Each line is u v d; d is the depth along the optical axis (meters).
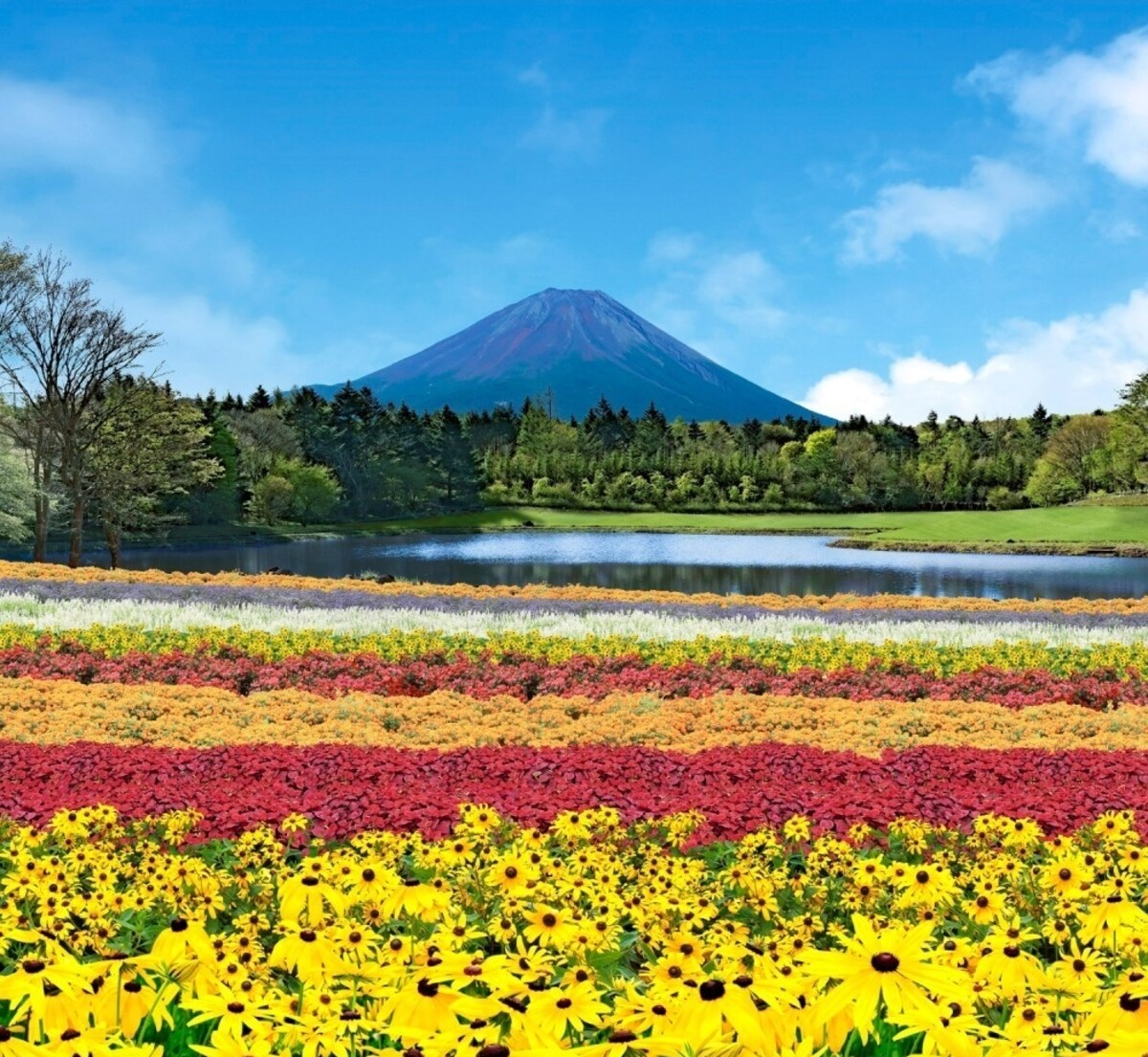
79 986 2.47
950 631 18.52
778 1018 2.26
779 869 6.32
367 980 3.00
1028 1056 2.25
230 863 6.10
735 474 107.69
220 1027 2.49
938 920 4.98
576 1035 3.11
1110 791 7.92
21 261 39.41
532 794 7.74
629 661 15.68
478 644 17.05
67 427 40.78
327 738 11.00
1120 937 4.04
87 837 6.60
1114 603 25.17
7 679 13.27
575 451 121.88
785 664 15.62
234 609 20.61
